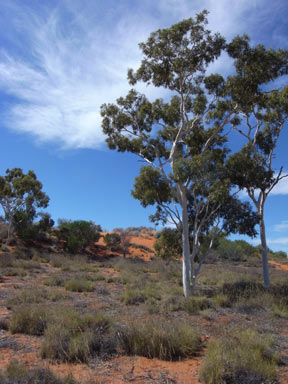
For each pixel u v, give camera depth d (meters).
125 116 16.80
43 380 4.66
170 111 16.38
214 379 4.92
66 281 16.31
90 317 8.02
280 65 13.66
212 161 15.63
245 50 13.73
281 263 39.22
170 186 15.49
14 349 6.51
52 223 38.72
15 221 34.28
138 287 15.90
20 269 19.86
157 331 6.60
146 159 16.95
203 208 16.30
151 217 16.47
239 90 14.05
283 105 16.95
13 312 8.96
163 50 14.05
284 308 10.91
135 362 5.94
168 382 5.04
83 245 35.06
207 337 7.65
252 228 15.19
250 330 7.48
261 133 18.78
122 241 36.78
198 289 16.12
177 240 18.14
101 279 19.11
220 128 15.50
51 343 6.20
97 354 6.24
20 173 36.69
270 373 5.09
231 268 29.06
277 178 17.47
